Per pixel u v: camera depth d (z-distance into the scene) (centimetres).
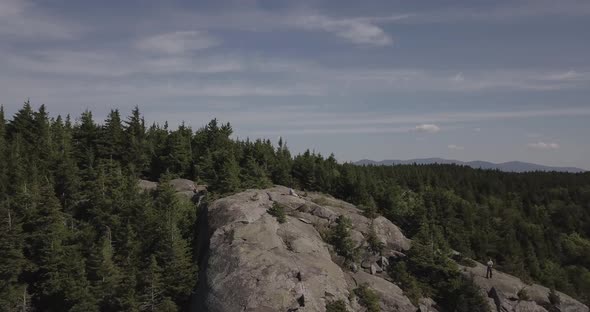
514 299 5016
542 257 8194
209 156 6925
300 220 5256
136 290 4306
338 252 4997
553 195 12088
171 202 5244
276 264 4166
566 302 5275
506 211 10350
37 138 6812
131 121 7806
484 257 7012
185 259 4497
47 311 4400
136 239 4806
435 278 5059
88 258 4550
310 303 3869
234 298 3906
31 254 4612
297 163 7569
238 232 4606
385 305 4431
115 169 6209
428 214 7206
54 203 4706
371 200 6506
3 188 4966
